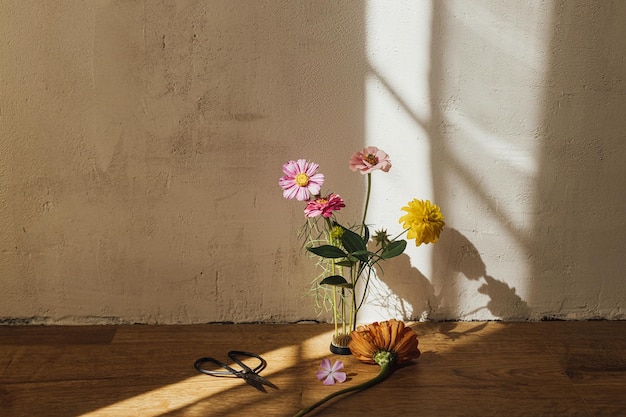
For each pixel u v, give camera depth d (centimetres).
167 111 154
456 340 156
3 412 131
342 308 153
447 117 156
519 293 164
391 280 162
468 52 154
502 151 158
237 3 150
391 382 141
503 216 160
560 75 156
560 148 158
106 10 150
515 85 156
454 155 158
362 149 157
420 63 154
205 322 162
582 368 146
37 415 130
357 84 154
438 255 162
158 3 150
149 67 152
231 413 131
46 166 155
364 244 147
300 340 156
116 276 159
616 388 140
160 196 157
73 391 137
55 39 150
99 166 155
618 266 163
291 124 155
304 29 152
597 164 159
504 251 162
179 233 158
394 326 146
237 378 142
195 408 133
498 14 153
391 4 152
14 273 159
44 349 151
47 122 153
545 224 161
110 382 140
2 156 154
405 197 159
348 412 132
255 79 153
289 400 135
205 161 156
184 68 152
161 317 162
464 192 159
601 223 161
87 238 158
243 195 157
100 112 153
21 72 151
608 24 154
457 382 141
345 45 153
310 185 143
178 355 149
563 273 163
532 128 157
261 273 160
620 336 158
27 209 156
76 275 159
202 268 160
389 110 156
